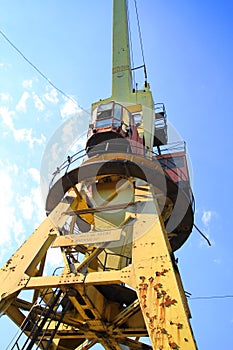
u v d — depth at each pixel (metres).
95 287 8.52
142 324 8.59
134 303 8.00
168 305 5.86
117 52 17.42
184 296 8.50
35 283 7.11
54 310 7.86
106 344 9.14
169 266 6.49
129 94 15.45
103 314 8.52
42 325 7.03
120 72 16.58
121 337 8.77
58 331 9.04
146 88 16.50
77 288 7.09
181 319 5.58
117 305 9.20
